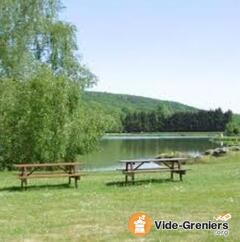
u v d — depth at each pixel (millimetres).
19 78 38812
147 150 73250
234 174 26266
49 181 24656
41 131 36188
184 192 19984
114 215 15445
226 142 104250
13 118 36812
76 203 17812
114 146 86875
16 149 37094
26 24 39594
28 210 16625
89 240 12484
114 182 23688
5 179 26625
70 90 37594
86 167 41219
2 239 12727
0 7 38500
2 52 38906
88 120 39188
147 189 21156
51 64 42219
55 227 13961
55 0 42188
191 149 78250
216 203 17188
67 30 42344
